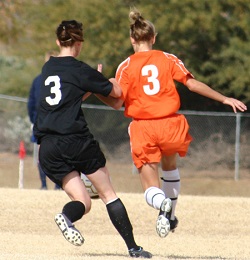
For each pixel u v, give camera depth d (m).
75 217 21.86
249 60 78.69
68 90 22.06
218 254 28.64
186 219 39.81
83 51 79.62
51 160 22.09
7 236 33.88
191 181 71.56
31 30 88.62
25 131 78.75
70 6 82.94
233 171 73.31
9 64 95.19
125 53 80.62
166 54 24.88
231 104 24.14
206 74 81.44
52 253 26.62
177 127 24.52
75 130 21.97
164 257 24.94
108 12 80.00
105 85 22.34
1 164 73.31
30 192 43.66
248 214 41.03
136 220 39.62
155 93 24.44
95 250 28.52
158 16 78.81
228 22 79.94
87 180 23.75
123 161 74.88
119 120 76.19
